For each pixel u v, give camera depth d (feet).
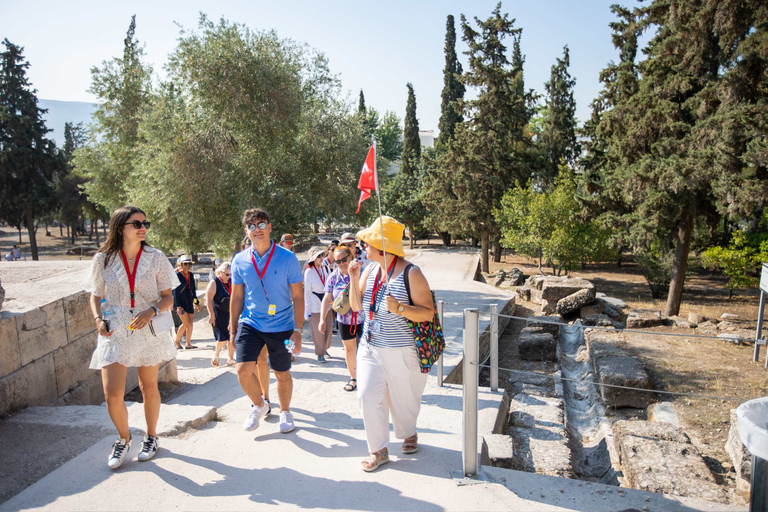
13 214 151.23
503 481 11.62
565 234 81.05
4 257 162.30
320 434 14.69
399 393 12.21
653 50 60.59
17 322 16.22
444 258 114.52
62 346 18.53
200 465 12.33
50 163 151.74
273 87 53.72
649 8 60.90
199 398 20.48
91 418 15.07
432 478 11.61
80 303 19.69
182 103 56.24
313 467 12.29
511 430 20.76
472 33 97.04
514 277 80.18
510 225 90.99
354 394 20.49
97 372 20.75
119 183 83.35
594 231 81.41
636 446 17.71
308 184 57.82
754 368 30.07
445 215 104.83
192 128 54.34
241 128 54.60
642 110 58.13
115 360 11.71
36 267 26.66
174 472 11.91
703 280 97.09
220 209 57.16
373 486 11.25
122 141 76.84
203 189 54.90
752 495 8.87
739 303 70.13
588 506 10.59
